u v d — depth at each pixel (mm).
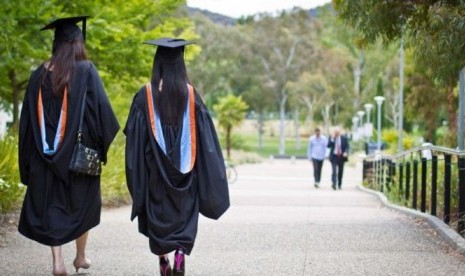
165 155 5520
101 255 7254
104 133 5793
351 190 22812
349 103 82438
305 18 80188
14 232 8656
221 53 76125
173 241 5449
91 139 5824
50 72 5762
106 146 5836
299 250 7676
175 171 5520
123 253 7395
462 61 8320
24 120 5812
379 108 33469
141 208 5582
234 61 78438
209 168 5625
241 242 8250
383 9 9430
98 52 17453
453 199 11102
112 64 18016
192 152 5609
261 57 79125
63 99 5695
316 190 22266
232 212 12445
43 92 5758
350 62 83250
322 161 23969
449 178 9281
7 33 12977
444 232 8500
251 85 81125
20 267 6492
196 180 5668
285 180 30328
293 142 108125
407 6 9383
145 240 8328
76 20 5902
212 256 7266
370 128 39969
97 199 5848
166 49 5688
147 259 7039
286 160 71812
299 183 27547
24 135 5816
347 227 9594
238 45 77125
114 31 16219
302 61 79500
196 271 6496
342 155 23484
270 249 7758
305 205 14812
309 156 24250
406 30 9711
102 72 17641
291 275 6305
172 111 5613
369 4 9391
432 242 8219
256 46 78188
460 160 8438
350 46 85500
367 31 9609
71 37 5855
